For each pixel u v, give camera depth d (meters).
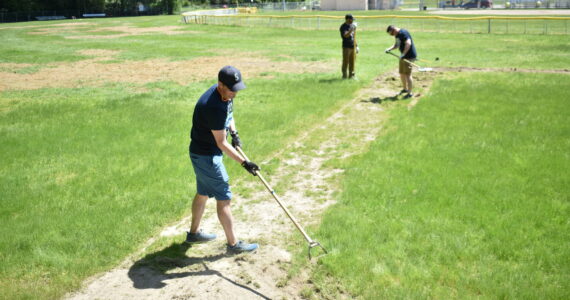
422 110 9.38
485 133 7.69
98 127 8.81
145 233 4.81
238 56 19.83
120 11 73.31
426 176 5.96
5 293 3.80
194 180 6.16
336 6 63.66
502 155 6.63
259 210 5.36
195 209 4.40
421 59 17.08
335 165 6.61
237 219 5.16
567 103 9.50
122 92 12.52
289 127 8.62
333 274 3.98
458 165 6.30
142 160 6.95
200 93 12.20
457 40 23.73
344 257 4.20
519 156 6.56
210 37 29.22
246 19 45.06
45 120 9.39
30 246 4.51
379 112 9.61
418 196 5.38
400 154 6.88
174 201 5.51
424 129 8.08
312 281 3.92
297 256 4.27
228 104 4.05
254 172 4.16
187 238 4.55
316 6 68.31
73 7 71.56
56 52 22.61
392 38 25.59
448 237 4.45
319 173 6.43
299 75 14.46
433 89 11.47
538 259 4.09
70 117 9.59
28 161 6.99
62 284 3.95
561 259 4.04
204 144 4.12
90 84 13.98
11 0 65.44
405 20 39.69
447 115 8.91
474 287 3.73
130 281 4.01
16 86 13.78
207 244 4.62
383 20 40.47
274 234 4.78
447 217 4.87
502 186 5.56
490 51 19.00
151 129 8.65
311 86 12.32
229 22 42.75
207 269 4.15
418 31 29.78
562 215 4.84
